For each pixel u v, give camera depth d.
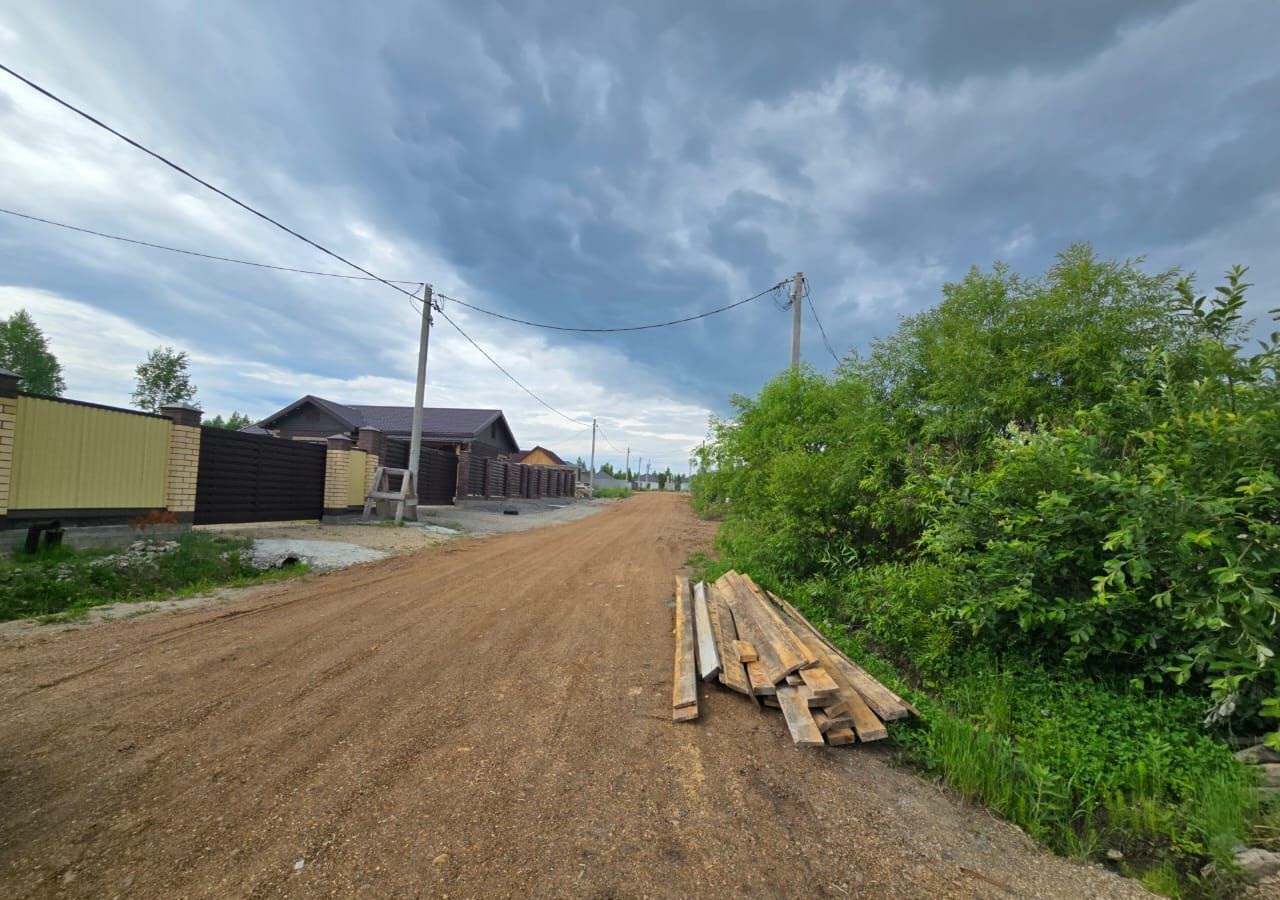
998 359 5.98
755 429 9.94
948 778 3.05
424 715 3.43
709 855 2.31
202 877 2.03
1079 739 3.35
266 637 4.81
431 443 25.88
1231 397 3.56
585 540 13.17
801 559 7.38
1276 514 3.13
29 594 5.46
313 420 24.67
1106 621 3.83
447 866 2.13
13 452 6.70
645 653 4.78
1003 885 2.27
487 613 5.88
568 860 2.21
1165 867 2.42
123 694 3.56
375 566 8.55
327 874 2.07
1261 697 3.15
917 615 4.79
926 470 6.08
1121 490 3.36
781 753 3.24
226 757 2.86
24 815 2.35
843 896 2.13
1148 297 5.38
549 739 3.21
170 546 7.45
